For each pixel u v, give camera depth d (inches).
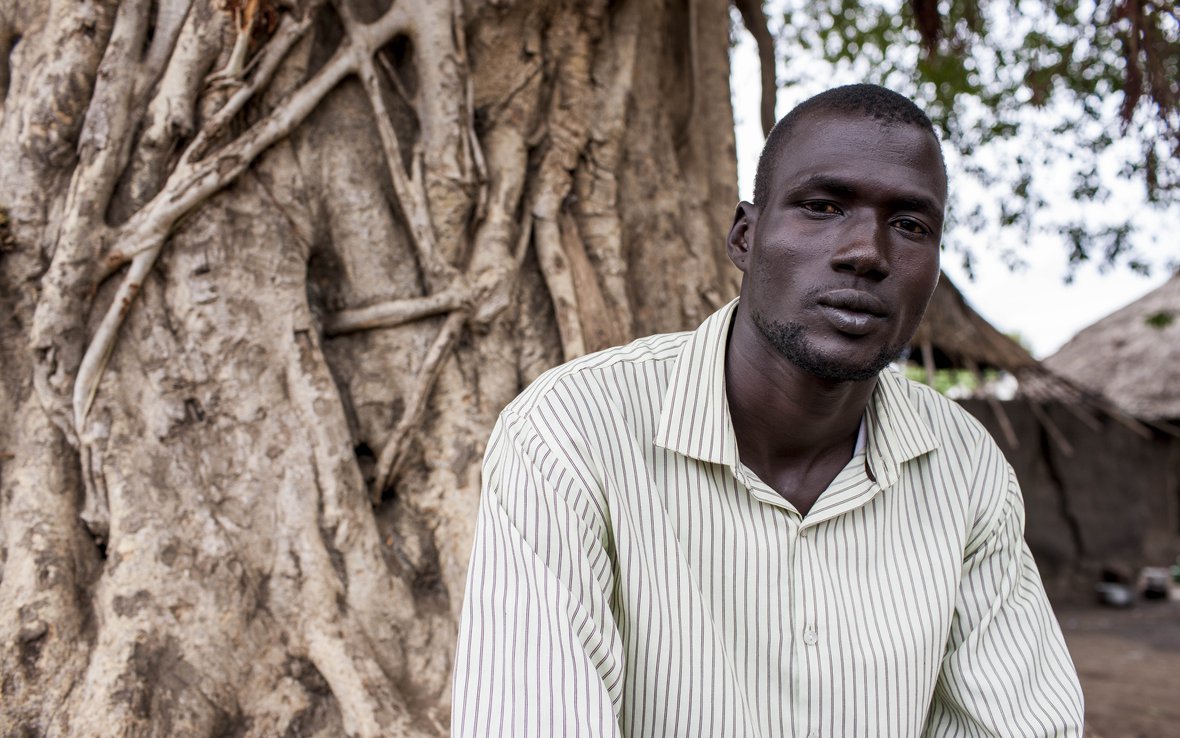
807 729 56.0
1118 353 594.6
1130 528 490.9
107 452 100.3
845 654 56.5
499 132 127.7
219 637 95.8
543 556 52.1
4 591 95.5
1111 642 369.4
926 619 59.1
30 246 105.6
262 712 95.2
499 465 56.3
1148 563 504.4
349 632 100.2
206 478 102.2
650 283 141.3
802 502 60.3
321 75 114.6
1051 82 220.2
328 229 116.2
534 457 54.2
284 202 111.7
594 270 132.0
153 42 108.8
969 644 63.1
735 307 61.3
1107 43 215.2
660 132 148.1
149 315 105.2
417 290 117.6
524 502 53.2
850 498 58.4
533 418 55.9
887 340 54.8
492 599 51.8
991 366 457.4
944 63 237.5
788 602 56.2
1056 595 458.6
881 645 57.3
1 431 102.6
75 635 94.7
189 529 99.5
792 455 59.9
